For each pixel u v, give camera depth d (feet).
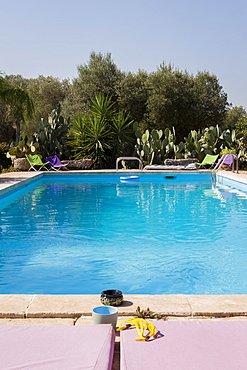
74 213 29.27
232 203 33.19
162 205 32.40
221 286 14.84
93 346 7.66
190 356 7.25
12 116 83.25
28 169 56.65
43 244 20.84
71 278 15.79
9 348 7.63
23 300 10.62
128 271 16.55
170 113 73.72
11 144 64.75
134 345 7.71
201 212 29.27
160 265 17.28
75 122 63.16
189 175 53.42
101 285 15.02
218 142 61.05
